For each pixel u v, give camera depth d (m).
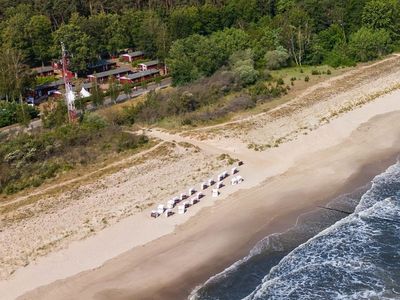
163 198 63.56
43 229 56.84
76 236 55.94
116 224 58.19
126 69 118.62
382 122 86.00
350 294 46.41
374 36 118.31
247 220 58.94
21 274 50.19
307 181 67.69
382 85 101.31
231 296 46.91
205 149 76.75
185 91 97.38
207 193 64.75
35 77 108.94
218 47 111.69
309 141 80.00
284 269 49.84
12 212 59.94
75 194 63.88
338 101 94.56
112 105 98.38
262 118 88.06
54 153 74.25
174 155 74.19
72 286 48.78
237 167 71.50
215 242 55.03
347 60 116.81
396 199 61.34
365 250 52.09
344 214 59.41
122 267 51.34
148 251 53.75
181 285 48.69
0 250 53.28
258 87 100.56
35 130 84.94
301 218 58.94
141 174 68.81
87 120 84.44
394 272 48.97
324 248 52.66
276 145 78.50
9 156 70.62
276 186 66.50
